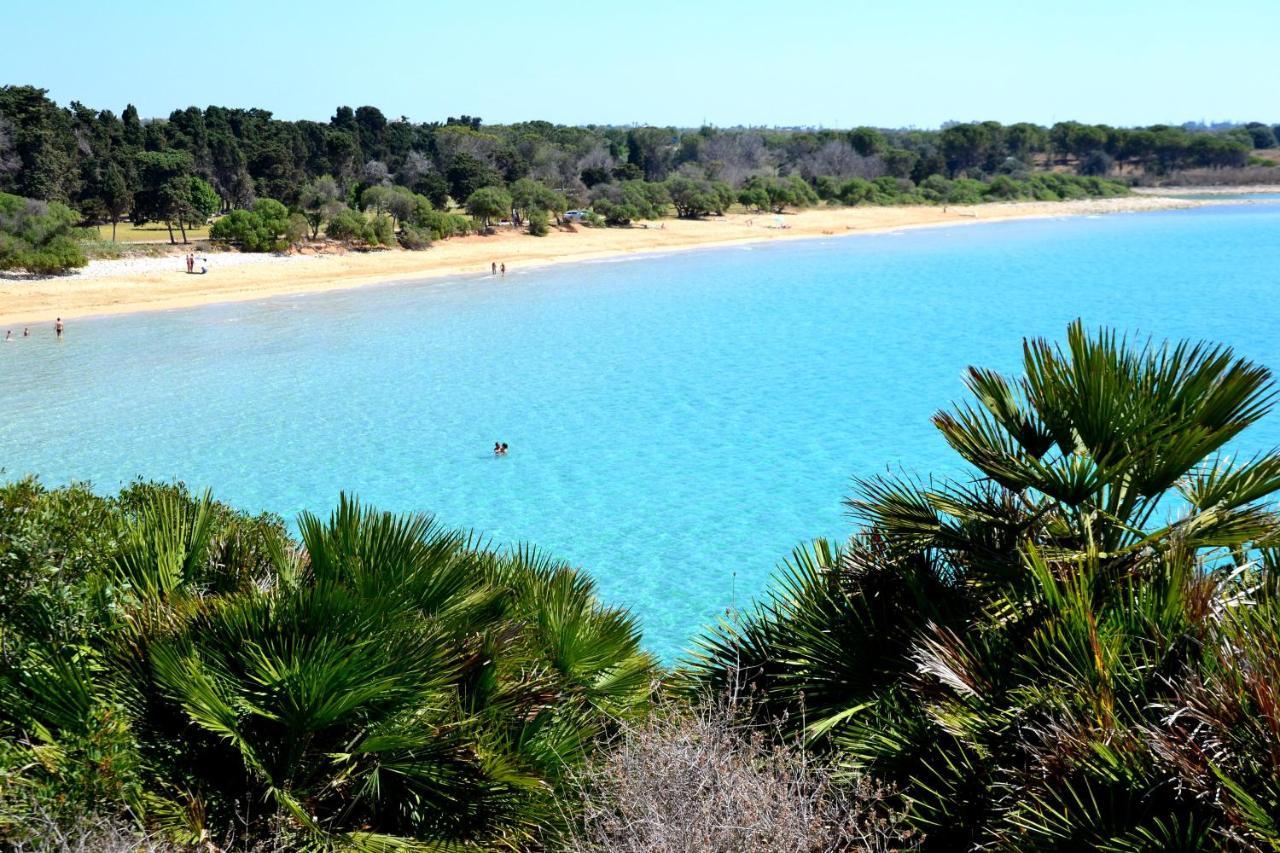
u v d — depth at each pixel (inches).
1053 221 5339.6
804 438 1373.0
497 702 264.8
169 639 236.7
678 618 815.1
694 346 2054.6
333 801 237.6
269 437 1378.0
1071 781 183.8
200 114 4662.9
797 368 1828.2
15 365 1840.6
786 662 269.7
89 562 267.7
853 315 2410.2
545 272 3272.6
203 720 221.0
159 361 1893.5
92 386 1683.1
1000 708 214.1
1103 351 241.8
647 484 1183.6
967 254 3745.1
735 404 1567.4
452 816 238.4
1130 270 3191.4
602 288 2910.9
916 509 270.1
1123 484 245.3
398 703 237.6
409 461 1274.6
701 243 4156.0
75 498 309.9
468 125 6722.4
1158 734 174.1
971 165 7421.3
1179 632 206.8
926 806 217.0
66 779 205.5
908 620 254.4
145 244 3161.9
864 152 7145.7
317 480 1192.2
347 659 226.1
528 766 248.5
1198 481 246.7
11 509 261.4
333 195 4175.7
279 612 240.8
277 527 345.4
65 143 3801.7
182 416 1489.9
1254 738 167.6
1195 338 2011.6
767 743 250.1
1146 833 164.7
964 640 234.5
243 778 231.6
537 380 1752.0
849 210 5546.3
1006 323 2251.5
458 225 3946.9
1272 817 158.7
